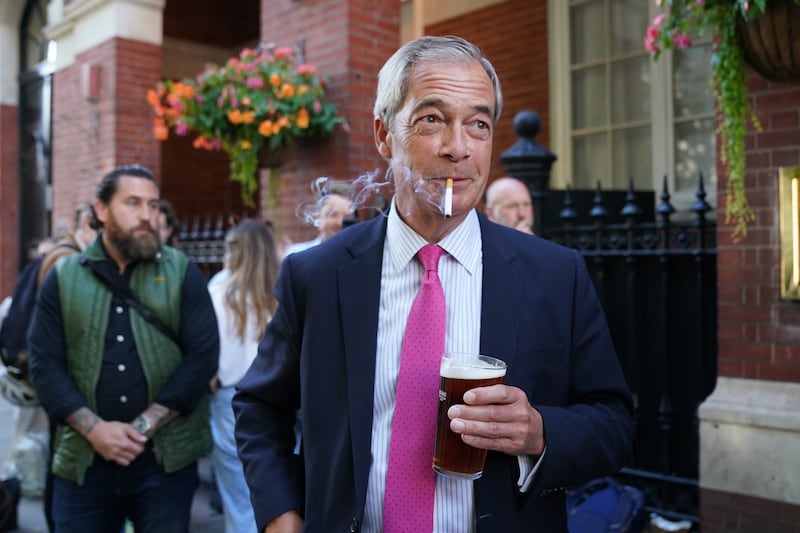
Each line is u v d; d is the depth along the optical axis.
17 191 10.88
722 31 2.98
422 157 1.50
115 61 7.62
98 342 2.68
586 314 1.63
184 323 2.79
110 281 2.72
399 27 5.72
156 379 2.73
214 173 11.12
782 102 3.13
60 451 2.68
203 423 2.87
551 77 6.45
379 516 1.51
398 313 1.60
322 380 1.60
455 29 7.25
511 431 1.36
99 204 2.77
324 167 5.50
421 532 1.46
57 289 2.72
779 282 3.15
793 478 3.10
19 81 10.81
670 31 3.24
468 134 1.51
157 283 2.78
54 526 2.83
